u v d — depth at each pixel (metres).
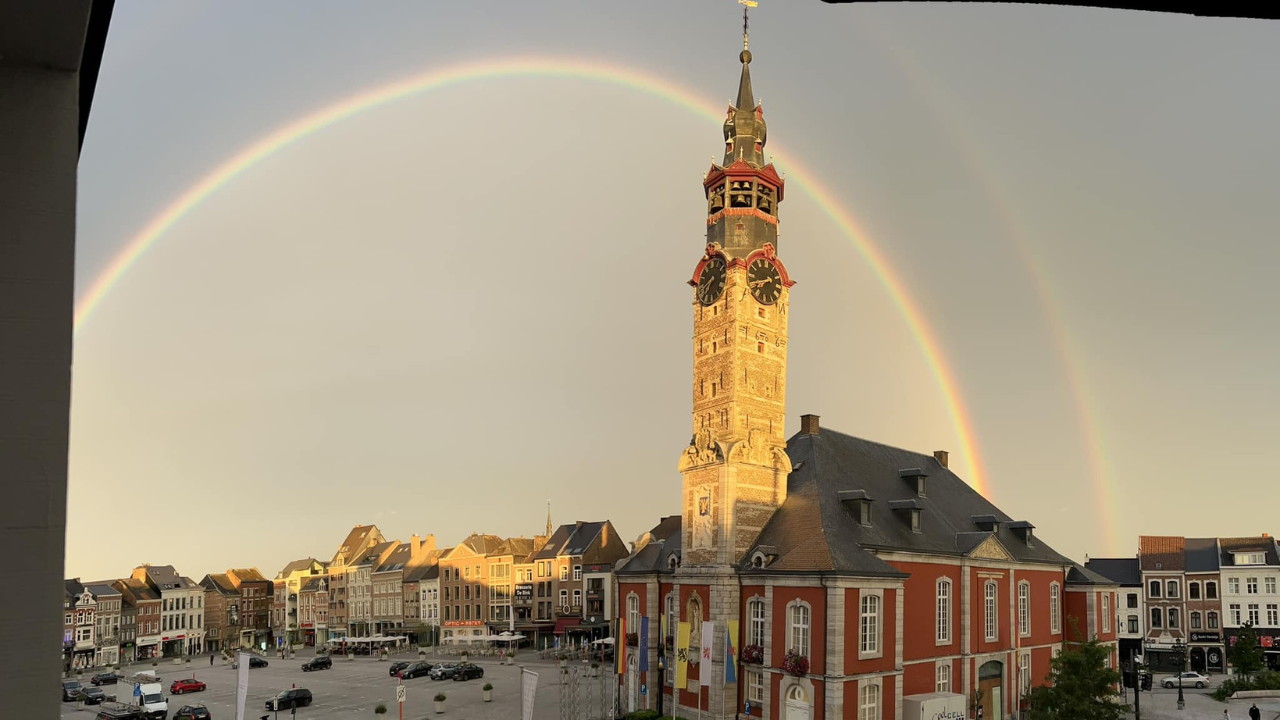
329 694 92.62
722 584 64.69
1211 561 114.62
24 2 3.56
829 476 70.94
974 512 84.25
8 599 3.65
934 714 61.09
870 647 59.53
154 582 186.88
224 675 120.56
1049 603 83.06
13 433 3.74
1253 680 90.75
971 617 71.19
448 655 139.00
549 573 148.88
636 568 76.31
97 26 4.68
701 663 59.12
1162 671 113.75
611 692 86.12
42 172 3.96
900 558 65.06
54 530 3.79
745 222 71.69
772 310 71.75
